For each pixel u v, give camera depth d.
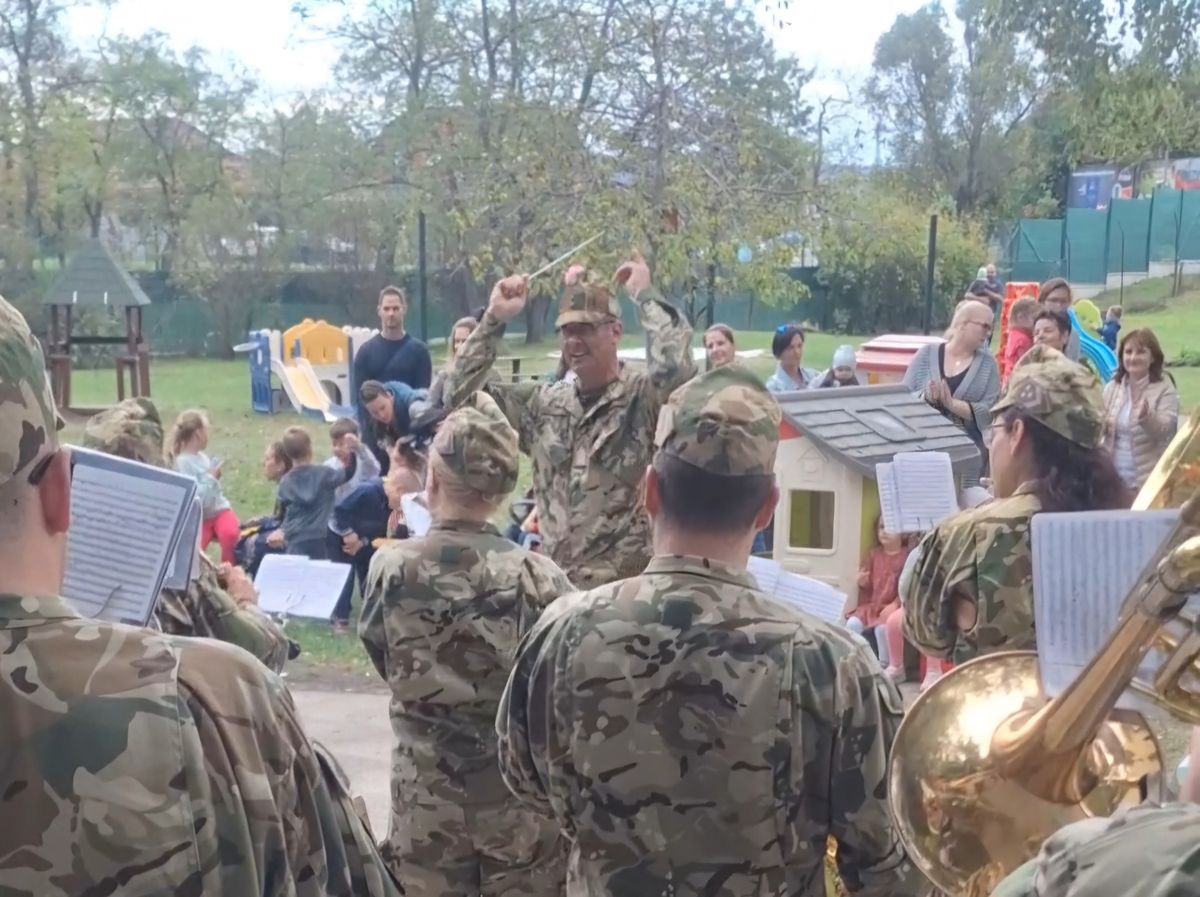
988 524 2.73
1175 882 0.98
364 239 28.95
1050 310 8.03
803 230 15.24
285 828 1.43
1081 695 1.68
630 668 2.07
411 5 25.48
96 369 24.25
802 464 6.10
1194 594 1.54
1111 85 14.16
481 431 3.19
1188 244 27.75
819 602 4.07
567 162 15.07
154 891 1.30
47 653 1.36
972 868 1.86
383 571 3.21
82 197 29.03
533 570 3.20
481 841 3.16
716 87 14.95
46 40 28.88
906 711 2.10
